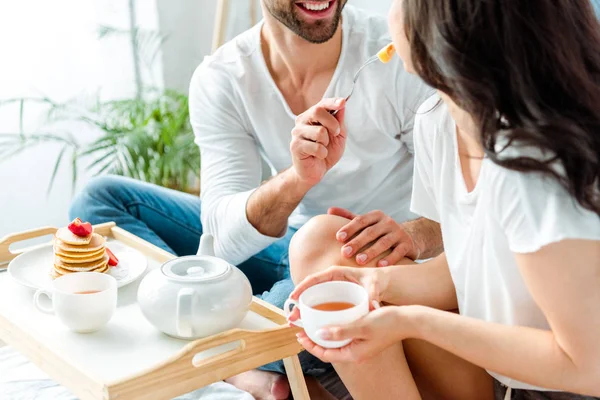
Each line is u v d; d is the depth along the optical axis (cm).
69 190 268
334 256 142
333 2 167
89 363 120
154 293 128
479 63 96
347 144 182
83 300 126
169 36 286
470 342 109
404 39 107
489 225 111
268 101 184
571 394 119
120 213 200
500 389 128
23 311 137
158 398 117
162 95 277
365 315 115
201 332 127
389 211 190
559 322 100
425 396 142
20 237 165
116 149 263
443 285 136
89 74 267
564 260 97
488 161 108
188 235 205
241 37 190
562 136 94
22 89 253
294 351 135
